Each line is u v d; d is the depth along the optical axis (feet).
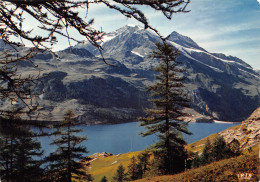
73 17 9.93
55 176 59.36
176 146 72.13
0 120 12.60
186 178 45.57
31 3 9.59
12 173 34.24
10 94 12.92
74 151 67.67
